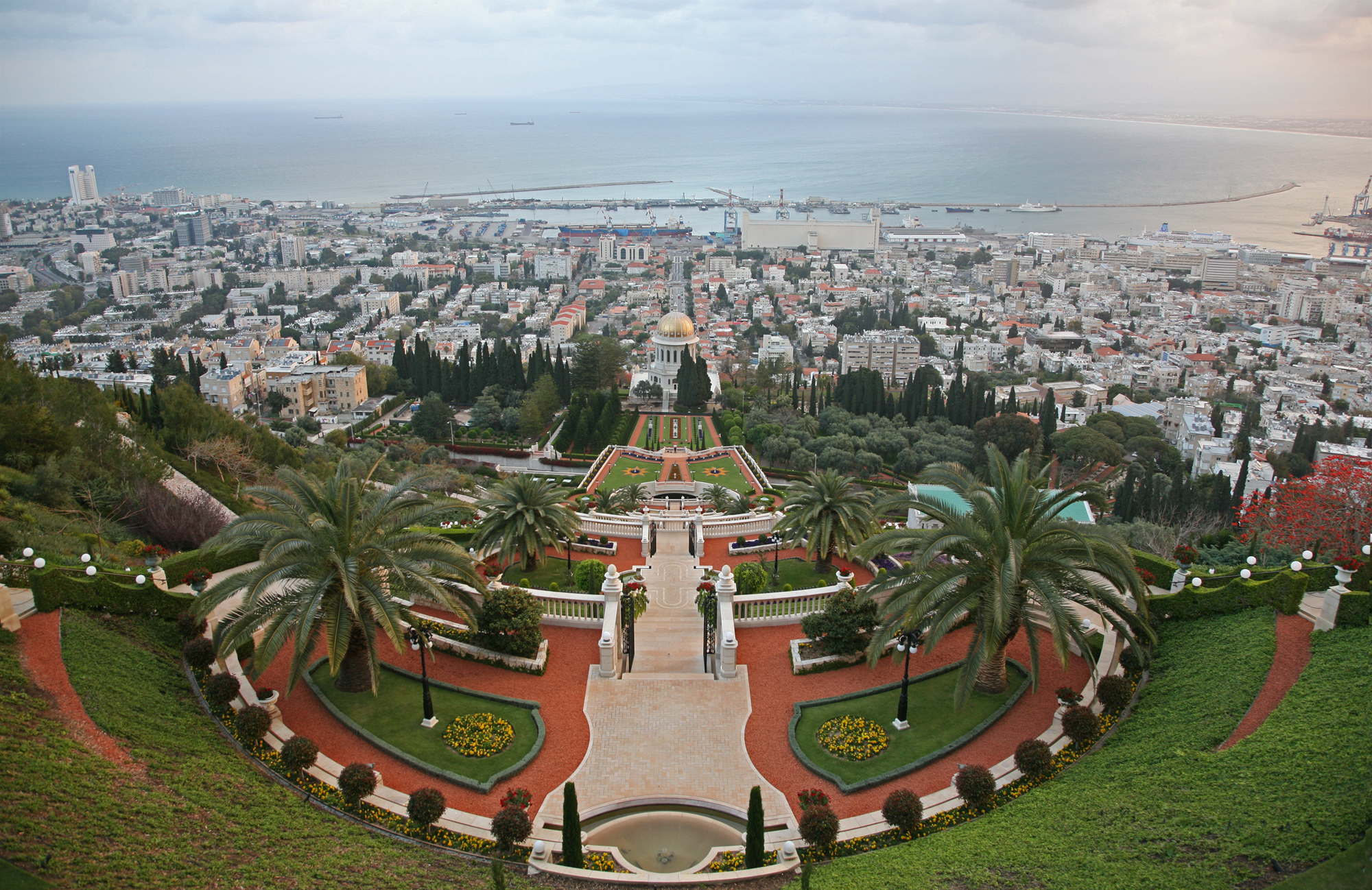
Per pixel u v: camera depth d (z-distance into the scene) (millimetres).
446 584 49875
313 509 45469
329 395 180375
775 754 42344
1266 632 45594
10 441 76125
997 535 43125
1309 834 30703
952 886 30922
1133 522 104500
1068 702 43156
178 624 47250
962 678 40938
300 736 41844
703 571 65625
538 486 65375
